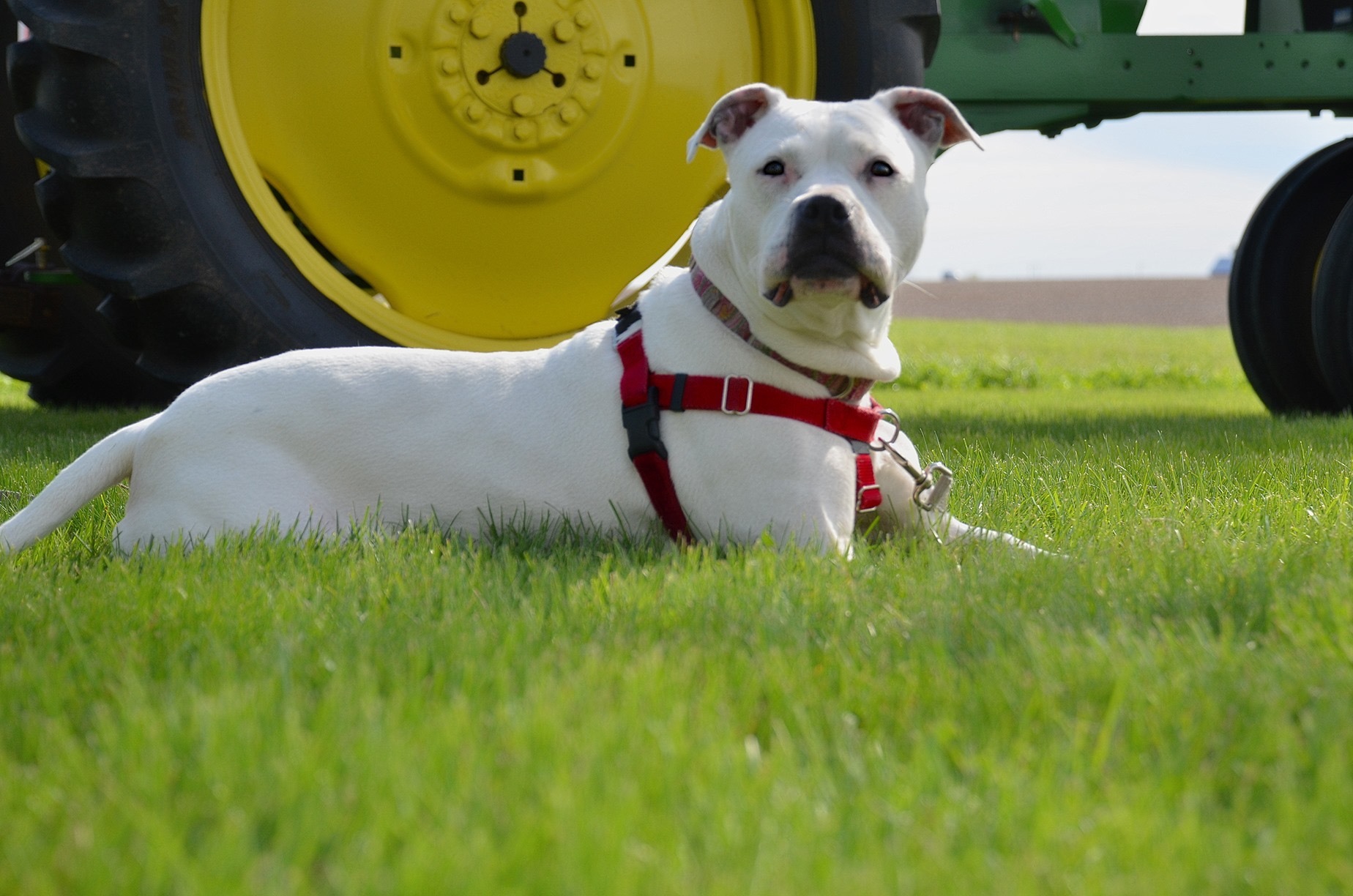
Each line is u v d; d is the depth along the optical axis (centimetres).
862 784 133
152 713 147
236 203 421
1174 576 219
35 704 161
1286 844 117
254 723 143
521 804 125
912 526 286
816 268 239
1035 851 116
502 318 452
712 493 255
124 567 232
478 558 229
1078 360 1580
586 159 439
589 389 263
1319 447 458
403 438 263
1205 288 3481
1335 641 178
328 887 110
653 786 128
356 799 125
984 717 155
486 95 424
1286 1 709
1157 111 670
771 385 254
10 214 632
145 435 263
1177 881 110
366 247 437
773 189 255
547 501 262
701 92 450
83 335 649
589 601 209
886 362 264
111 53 401
